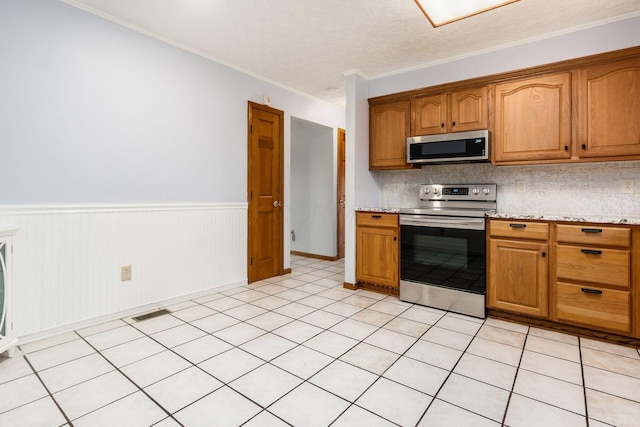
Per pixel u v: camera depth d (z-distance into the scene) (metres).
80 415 1.48
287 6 2.38
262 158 3.85
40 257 2.23
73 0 2.32
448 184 3.35
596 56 2.43
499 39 2.83
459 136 2.96
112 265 2.59
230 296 3.25
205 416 1.49
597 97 2.46
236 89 3.51
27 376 1.79
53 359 1.98
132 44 2.67
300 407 1.55
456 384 1.75
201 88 3.18
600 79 2.45
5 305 1.96
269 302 3.07
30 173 2.19
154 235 2.85
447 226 2.88
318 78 3.82
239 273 3.60
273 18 2.55
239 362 1.96
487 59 2.99
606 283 2.25
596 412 1.52
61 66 2.31
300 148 5.46
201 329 2.44
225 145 3.42
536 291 2.51
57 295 2.31
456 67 3.16
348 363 1.96
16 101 2.12
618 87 2.38
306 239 5.48
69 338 2.27
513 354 2.09
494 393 1.67
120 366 1.90
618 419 1.47
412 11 2.44
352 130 3.50
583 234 2.32
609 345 2.22
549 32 2.68
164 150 2.91
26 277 2.17
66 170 2.35
